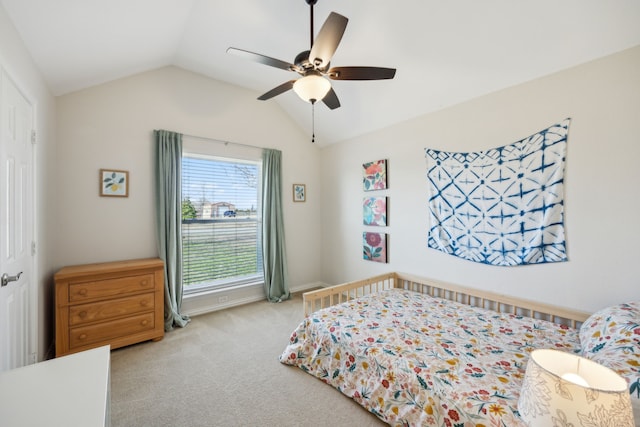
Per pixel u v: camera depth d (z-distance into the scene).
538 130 2.15
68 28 1.71
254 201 3.75
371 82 2.80
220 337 2.65
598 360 1.29
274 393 1.86
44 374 0.95
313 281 4.26
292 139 4.02
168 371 2.09
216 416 1.65
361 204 3.66
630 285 1.79
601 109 1.88
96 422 0.75
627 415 0.73
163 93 2.97
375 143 3.47
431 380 1.44
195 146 3.17
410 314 2.26
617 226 1.83
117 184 2.70
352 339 1.87
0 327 1.35
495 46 2.05
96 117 2.61
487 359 1.59
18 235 1.62
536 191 2.16
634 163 1.77
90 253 2.57
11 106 1.50
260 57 1.69
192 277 3.24
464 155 2.59
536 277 2.19
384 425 1.58
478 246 2.52
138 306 2.47
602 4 1.62
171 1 1.96
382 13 2.07
